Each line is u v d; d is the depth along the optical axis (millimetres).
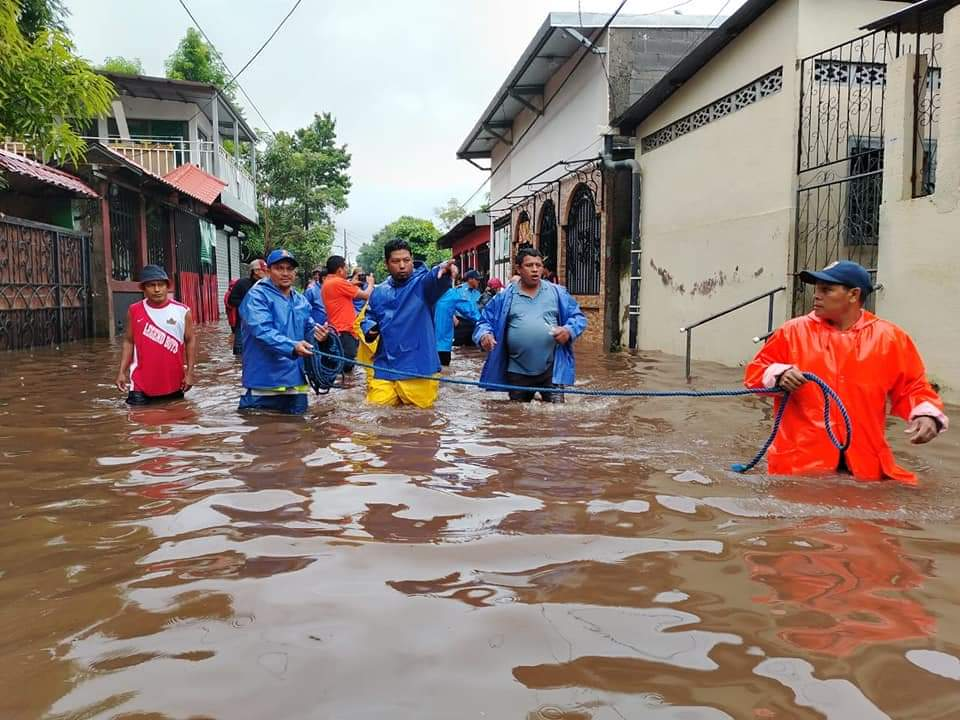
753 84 10461
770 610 2367
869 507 3518
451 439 5246
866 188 9391
